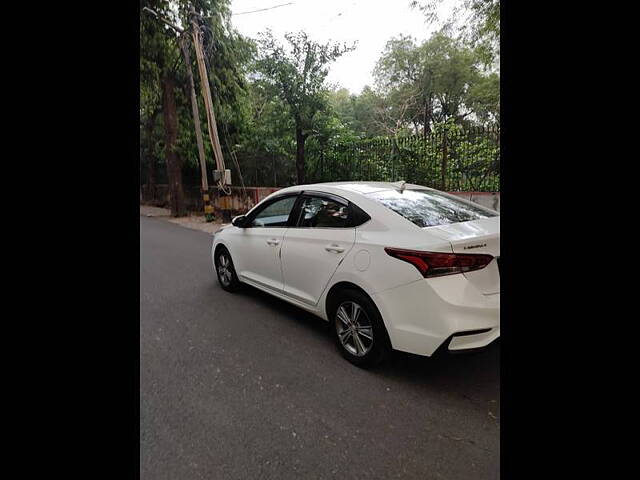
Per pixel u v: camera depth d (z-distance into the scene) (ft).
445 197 10.73
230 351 10.09
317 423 7.13
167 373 9.01
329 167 35.35
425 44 59.16
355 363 9.25
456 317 7.48
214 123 36.78
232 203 44.34
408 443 6.55
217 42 42.14
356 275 8.93
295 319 12.26
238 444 6.59
